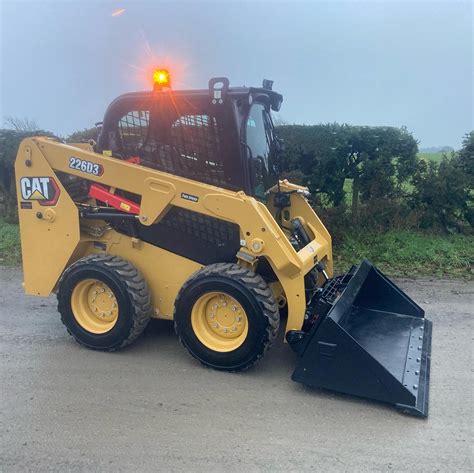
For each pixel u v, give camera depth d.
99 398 3.54
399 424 3.26
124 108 4.17
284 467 2.83
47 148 4.26
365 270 4.52
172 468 2.81
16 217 9.00
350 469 2.82
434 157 8.15
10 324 4.91
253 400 3.54
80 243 4.37
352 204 7.95
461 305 5.46
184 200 3.93
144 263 4.33
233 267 3.86
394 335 4.21
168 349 4.36
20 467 2.81
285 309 4.47
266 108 4.79
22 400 3.51
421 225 7.86
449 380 3.81
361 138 7.61
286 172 7.59
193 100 3.94
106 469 2.80
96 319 4.37
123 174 4.08
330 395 3.62
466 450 3.00
